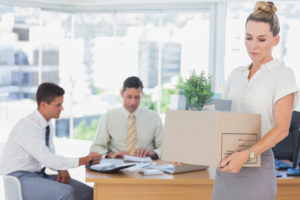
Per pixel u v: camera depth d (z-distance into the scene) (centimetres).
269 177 192
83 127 782
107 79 767
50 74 759
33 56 743
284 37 686
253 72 199
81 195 333
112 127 386
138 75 753
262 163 191
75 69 770
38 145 302
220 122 178
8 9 714
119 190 282
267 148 180
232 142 182
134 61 753
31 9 731
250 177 192
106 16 754
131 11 739
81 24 763
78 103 777
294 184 288
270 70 190
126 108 388
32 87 748
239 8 688
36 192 294
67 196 291
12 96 734
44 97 309
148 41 742
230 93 206
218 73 692
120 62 759
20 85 739
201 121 184
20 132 304
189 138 188
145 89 751
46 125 318
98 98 775
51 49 755
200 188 288
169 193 287
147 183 279
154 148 394
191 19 718
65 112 773
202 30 714
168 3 715
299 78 683
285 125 182
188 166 301
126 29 749
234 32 688
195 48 721
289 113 183
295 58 684
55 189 292
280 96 182
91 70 770
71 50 766
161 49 738
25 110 746
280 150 346
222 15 685
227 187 200
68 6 754
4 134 734
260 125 188
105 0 709
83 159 308
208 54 709
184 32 725
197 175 292
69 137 782
